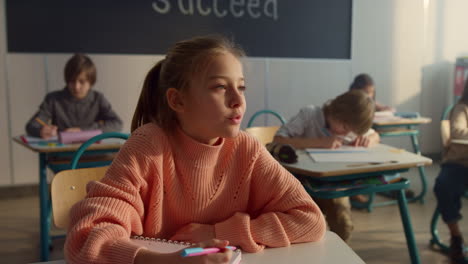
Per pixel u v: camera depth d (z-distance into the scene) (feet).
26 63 10.89
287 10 13.12
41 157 6.67
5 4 10.57
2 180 11.02
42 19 10.89
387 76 14.64
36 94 11.07
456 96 14.99
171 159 2.50
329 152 5.66
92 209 2.10
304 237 2.40
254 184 2.74
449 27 15.20
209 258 1.76
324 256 2.21
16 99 10.93
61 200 3.40
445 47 15.23
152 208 2.45
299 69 13.43
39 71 11.02
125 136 5.15
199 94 2.31
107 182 2.32
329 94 13.93
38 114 9.10
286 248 2.33
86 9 11.22
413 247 5.11
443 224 8.67
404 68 14.82
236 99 2.31
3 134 10.93
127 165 2.37
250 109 12.94
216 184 2.63
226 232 2.35
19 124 11.03
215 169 2.63
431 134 15.33
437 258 6.97
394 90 14.79
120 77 11.73
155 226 2.47
